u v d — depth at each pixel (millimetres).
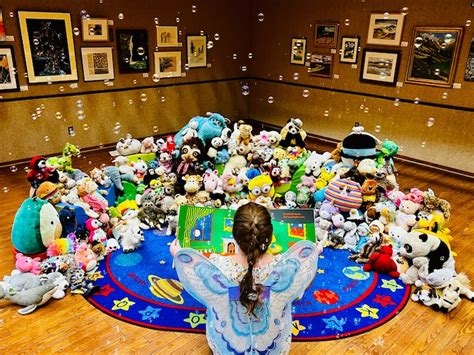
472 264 2814
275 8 6203
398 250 2711
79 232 2781
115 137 5570
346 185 3018
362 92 5418
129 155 3812
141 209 3238
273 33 6348
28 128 4785
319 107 6012
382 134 5336
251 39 6727
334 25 5496
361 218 2992
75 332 2121
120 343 2051
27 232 2525
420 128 4941
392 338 2117
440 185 4383
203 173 3404
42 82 4750
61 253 2576
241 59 6727
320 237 2977
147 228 3182
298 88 6223
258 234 1549
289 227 2318
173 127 6188
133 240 2855
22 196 3846
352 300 2406
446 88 4621
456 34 4395
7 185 4121
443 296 2332
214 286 1590
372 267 2709
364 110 5453
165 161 3496
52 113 4922
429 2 4547
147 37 5484
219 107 6707
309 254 1691
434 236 2514
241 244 1570
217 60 6410
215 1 6070
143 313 2268
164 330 2148
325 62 5746
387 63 5051
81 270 2518
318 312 2293
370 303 2387
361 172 3141
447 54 4523
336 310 2314
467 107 4504
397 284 2572
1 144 4637
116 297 2398
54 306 2320
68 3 4711
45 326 2160
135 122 5723
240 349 1595
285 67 6320
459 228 3344
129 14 5242
